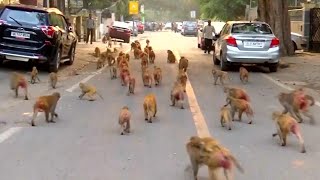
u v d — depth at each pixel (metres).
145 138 8.23
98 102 11.54
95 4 59.31
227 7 52.50
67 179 6.14
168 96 12.62
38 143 7.79
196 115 10.25
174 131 8.78
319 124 9.66
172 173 6.42
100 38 46.12
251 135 8.61
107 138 8.20
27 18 16.33
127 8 75.06
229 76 17.31
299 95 9.72
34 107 9.08
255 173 6.50
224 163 5.42
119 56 17.98
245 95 10.17
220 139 8.29
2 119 9.47
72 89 13.45
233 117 9.77
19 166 6.62
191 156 6.01
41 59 16.27
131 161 6.93
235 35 18.45
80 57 24.06
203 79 16.36
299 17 33.41
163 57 24.97
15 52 16.14
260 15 26.12
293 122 7.77
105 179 6.17
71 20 36.25
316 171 6.66
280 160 7.14
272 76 17.73
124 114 8.52
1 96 12.07
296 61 23.38
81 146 7.67
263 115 10.42
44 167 6.60
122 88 13.88
